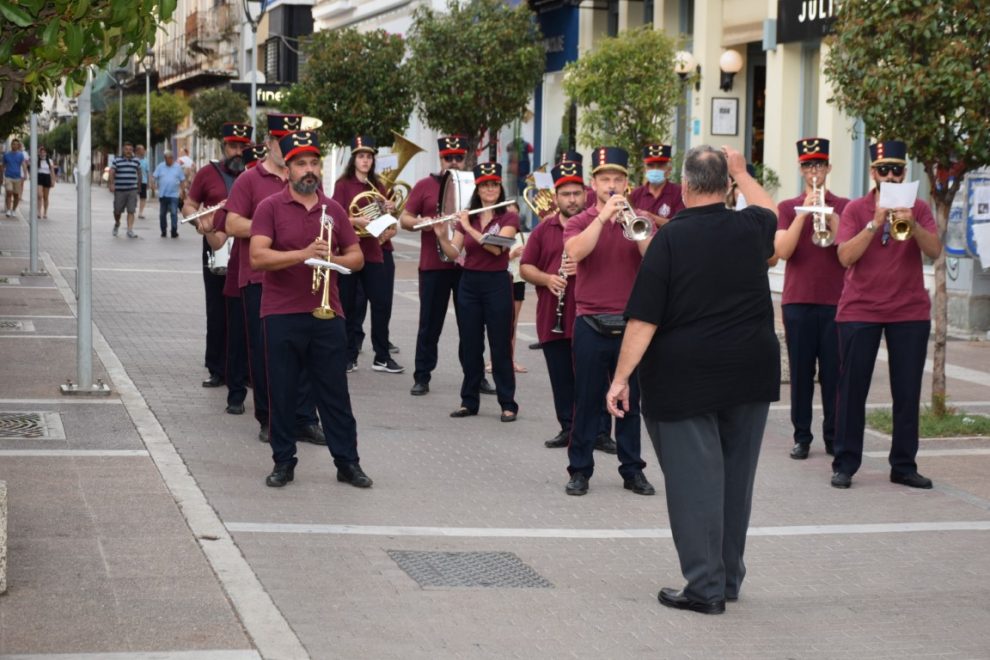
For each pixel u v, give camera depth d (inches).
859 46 433.4
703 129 956.6
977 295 683.4
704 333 253.3
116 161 1259.2
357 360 556.7
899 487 368.5
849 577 284.4
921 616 259.1
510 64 1035.9
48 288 784.9
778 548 305.9
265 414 394.6
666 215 454.0
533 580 273.6
